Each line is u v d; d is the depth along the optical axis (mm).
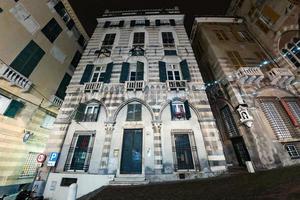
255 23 19078
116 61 15930
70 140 11422
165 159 10633
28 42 14523
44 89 15828
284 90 14008
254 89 14031
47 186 9539
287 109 12727
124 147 11391
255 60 16375
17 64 13297
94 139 11461
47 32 16781
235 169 11594
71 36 20578
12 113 13438
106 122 11961
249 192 5625
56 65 17672
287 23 15438
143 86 13469
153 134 11523
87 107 13078
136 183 9492
